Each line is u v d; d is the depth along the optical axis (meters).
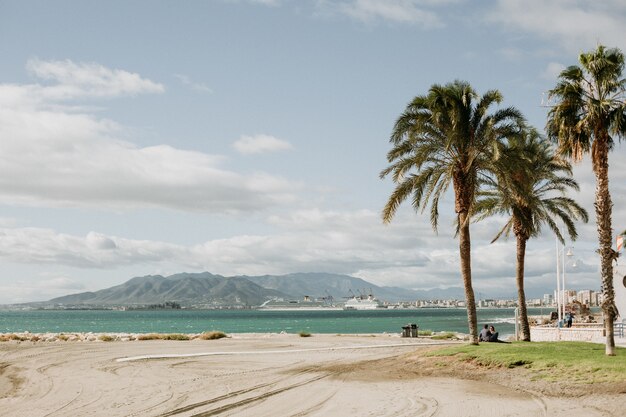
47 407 16.31
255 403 16.42
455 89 28.17
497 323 127.81
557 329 39.72
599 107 21.89
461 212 28.11
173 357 30.53
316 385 19.75
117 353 33.34
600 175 22.33
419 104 28.58
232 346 39.09
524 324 33.44
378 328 115.44
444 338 50.19
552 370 19.45
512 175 30.53
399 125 28.81
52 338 52.47
